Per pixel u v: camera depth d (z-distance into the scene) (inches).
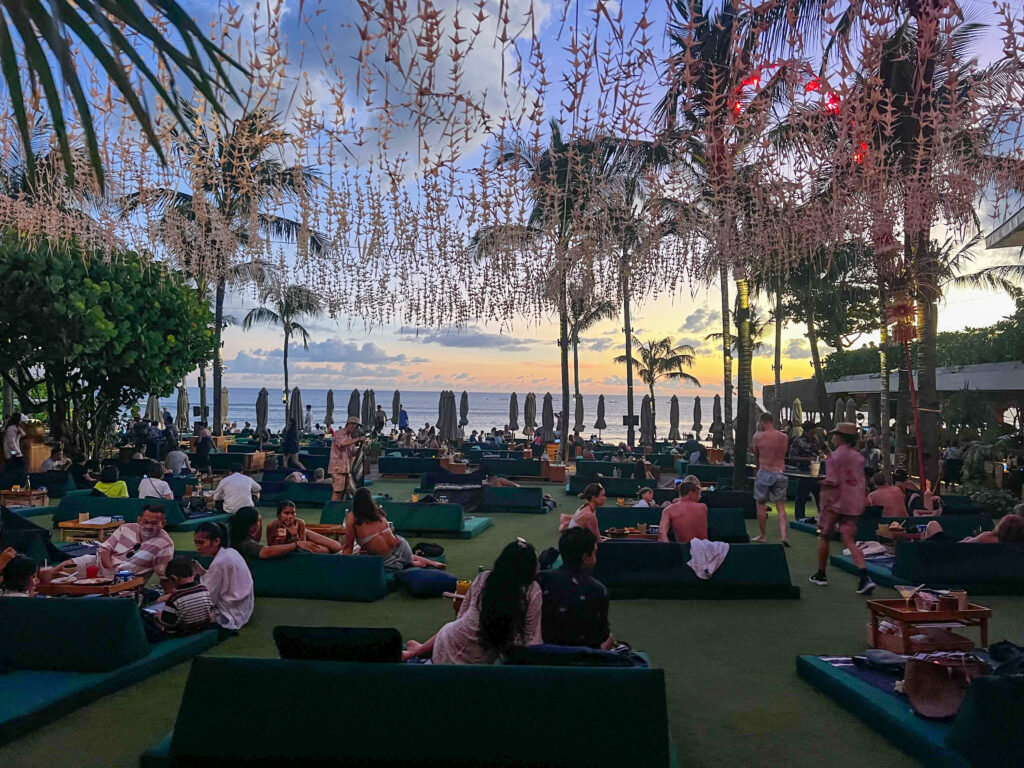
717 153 196.4
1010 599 334.3
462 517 501.4
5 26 77.9
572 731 136.9
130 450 865.5
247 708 142.3
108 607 212.5
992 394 1266.0
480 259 267.0
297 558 329.1
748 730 187.0
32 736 177.2
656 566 333.7
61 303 702.5
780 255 231.1
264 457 921.5
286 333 1672.0
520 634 172.1
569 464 1106.7
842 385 1622.8
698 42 158.2
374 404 1363.2
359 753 138.1
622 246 245.0
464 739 137.7
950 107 178.7
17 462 711.7
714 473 859.4
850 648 258.8
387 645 147.9
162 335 841.5
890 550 409.4
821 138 191.2
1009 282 1145.4
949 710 176.4
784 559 334.3
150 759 158.1
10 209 249.1
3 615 212.4
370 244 252.2
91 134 81.0
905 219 207.8
